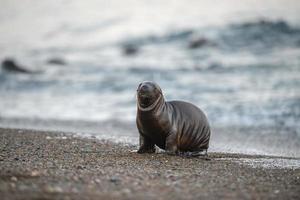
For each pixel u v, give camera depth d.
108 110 133.38
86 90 176.25
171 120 52.19
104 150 56.31
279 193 34.38
